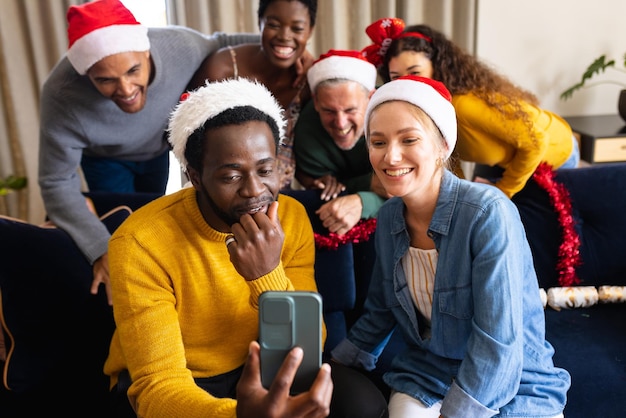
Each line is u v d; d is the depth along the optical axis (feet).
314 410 2.71
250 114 3.51
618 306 6.08
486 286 3.76
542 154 5.95
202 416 3.20
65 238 5.30
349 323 6.02
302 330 2.78
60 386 4.91
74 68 5.49
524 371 4.10
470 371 3.78
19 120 9.86
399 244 4.33
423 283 4.32
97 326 5.24
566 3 10.16
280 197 4.46
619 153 9.34
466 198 3.93
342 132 5.79
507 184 6.17
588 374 5.01
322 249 5.68
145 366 3.60
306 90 6.47
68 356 4.96
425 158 3.83
